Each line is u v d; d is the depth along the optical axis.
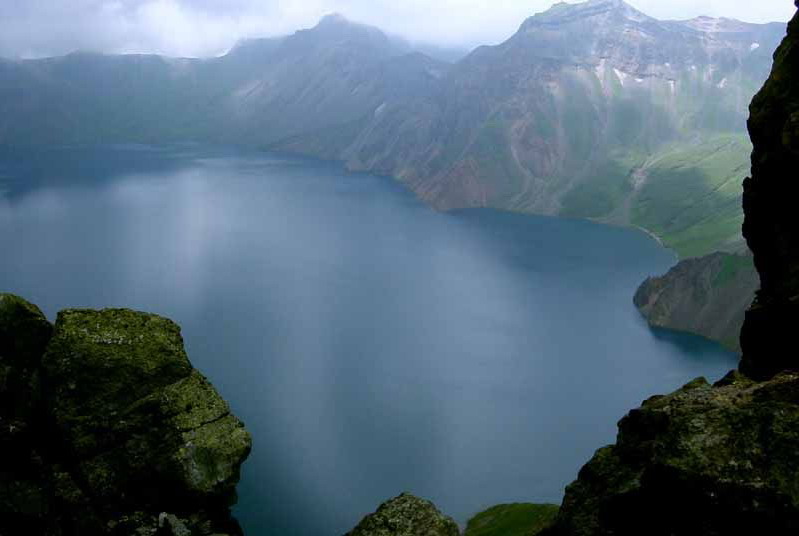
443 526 28.16
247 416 154.50
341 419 155.25
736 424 22.03
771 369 33.38
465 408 168.75
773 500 19.58
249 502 117.06
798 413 21.17
